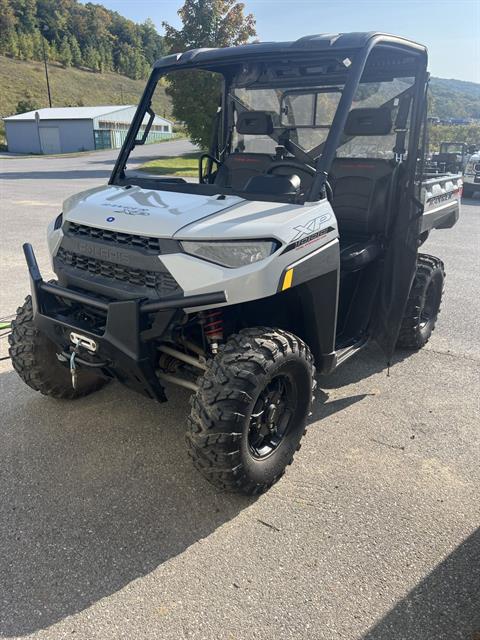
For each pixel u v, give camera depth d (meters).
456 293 6.09
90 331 2.56
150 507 2.63
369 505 2.68
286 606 2.10
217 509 2.63
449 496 2.76
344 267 3.21
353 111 3.13
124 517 2.55
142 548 2.37
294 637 1.97
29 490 2.72
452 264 7.39
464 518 2.60
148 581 2.21
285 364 2.57
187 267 2.38
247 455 2.53
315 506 2.67
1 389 3.71
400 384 3.97
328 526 2.53
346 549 2.39
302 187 3.03
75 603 2.10
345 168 3.76
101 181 19.11
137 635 1.97
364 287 3.69
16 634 1.97
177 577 2.23
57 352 3.27
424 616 2.07
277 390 2.72
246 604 2.11
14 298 5.45
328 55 2.91
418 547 2.42
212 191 2.91
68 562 2.29
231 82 3.92
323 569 2.28
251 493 2.66
